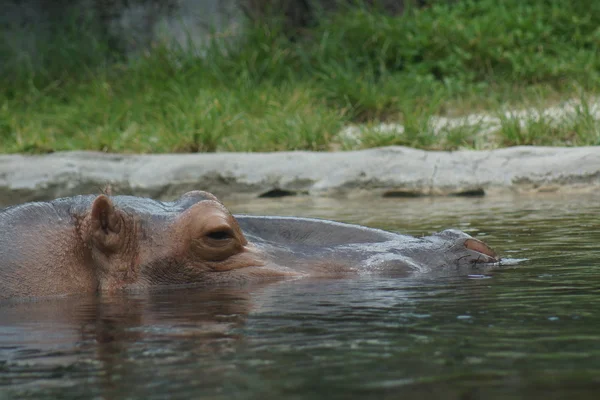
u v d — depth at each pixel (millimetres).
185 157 30016
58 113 39500
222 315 9469
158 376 7004
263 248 12000
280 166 29016
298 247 12242
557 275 11375
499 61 42156
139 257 11430
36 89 43094
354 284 11031
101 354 7871
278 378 6785
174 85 40281
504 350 7379
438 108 37656
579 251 13773
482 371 6746
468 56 42156
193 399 6332
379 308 9477
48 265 10922
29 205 11367
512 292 10203
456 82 40094
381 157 28578
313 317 9133
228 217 11727
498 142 32281
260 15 47688
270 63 42906
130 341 8359
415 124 32812
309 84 39719
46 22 47656
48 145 34812
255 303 10070
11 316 9805
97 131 36312
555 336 7820
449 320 8703
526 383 6371
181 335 8516
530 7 46031
